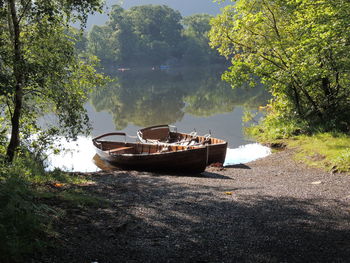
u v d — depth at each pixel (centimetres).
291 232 596
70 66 1037
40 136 1150
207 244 545
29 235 474
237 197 834
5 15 877
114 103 3681
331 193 864
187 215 688
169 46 12556
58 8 941
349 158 1180
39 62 938
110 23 11862
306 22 1430
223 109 3030
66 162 1539
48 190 779
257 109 2895
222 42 1962
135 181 1055
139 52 11869
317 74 1493
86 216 629
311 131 1717
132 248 515
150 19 12800
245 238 571
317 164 1268
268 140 1795
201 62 12306
